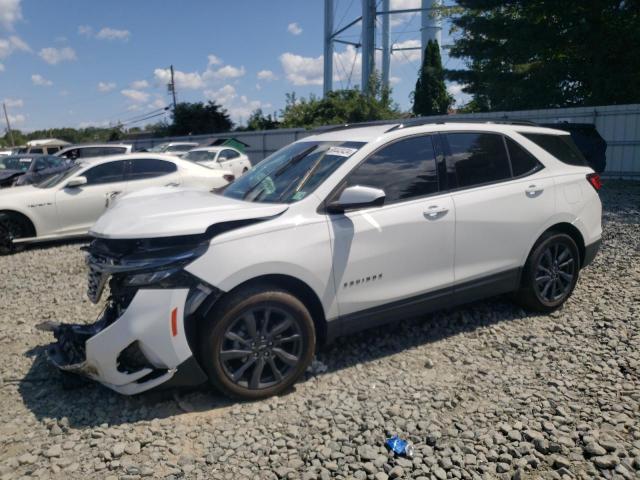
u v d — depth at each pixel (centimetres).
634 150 1650
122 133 7838
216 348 353
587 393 365
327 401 367
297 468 297
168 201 417
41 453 316
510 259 479
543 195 493
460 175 458
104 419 353
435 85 3634
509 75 2328
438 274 440
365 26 4569
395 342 462
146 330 345
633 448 303
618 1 1956
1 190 972
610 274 620
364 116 3922
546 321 494
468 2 2256
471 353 437
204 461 304
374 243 405
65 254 891
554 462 295
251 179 467
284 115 4509
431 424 333
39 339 500
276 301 367
